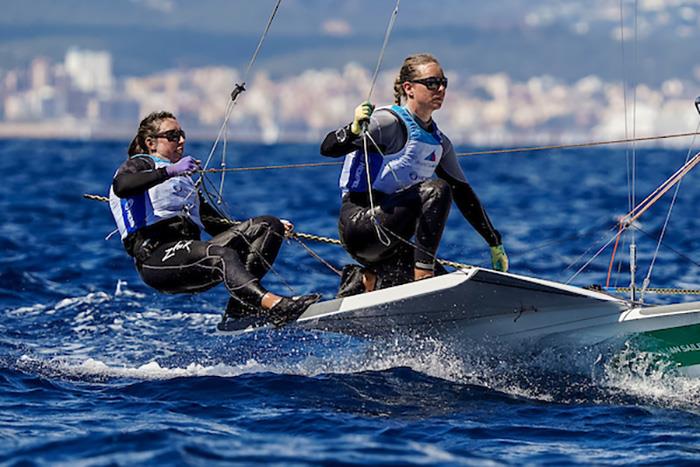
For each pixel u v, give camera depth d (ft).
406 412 72.79
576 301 76.59
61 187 307.37
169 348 95.96
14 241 173.27
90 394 77.46
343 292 82.89
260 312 79.25
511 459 63.00
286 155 653.71
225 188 312.29
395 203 77.56
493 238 86.28
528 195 296.71
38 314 113.29
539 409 73.46
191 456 61.87
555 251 168.35
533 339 79.66
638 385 78.07
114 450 63.05
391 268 81.25
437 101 77.97
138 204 82.33
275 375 81.30
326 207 251.39
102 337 101.50
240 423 69.67
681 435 68.08
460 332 80.48
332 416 71.26
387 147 77.51
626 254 163.22
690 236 188.44
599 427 69.77
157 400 75.51
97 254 158.71
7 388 78.74
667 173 420.36
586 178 386.52
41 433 66.85
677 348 76.64
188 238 83.15
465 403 74.79
